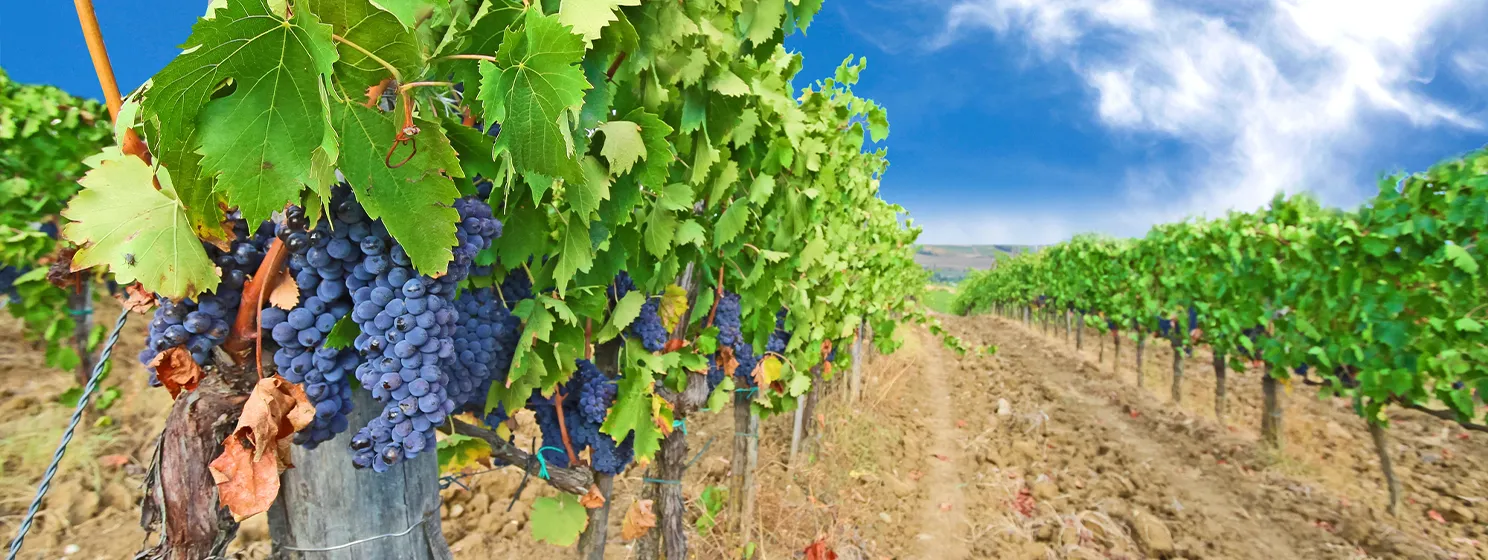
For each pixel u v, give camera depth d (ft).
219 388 3.64
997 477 20.35
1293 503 18.58
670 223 7.06
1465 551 16.01
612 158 4.85
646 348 7.96
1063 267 49.85
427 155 2.93
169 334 3.41
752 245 9.95
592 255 5.74
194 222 3.08
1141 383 34.04
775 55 10.37
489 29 3.36
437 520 5.07
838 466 18.89
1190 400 31.22
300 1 2.36
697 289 9.24
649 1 5.39
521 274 6.17
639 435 7.45
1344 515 17.66
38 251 13.16
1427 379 17.87
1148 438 25.04
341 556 4.48
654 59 5.73
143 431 15.89
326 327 3.73
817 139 11.31
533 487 15.03
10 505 12.59
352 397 4.36
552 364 6.19
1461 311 17.01
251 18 2.27
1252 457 22.22
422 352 3.80
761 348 12.33
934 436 25.64
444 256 3.09
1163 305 31.65
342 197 3.50
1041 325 64.49
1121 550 15.70
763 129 8.73
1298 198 23.31
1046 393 32.48
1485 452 21.85
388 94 3.30
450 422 5.83
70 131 14.47
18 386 17.49
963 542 15.94
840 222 16.84
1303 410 28.19
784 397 13.51
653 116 5.13
